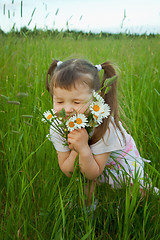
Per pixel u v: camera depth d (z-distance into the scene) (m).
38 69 2.85
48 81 1.89
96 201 1.69
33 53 3.15
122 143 1.65
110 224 1.55
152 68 3.57
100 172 1.59
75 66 1.45
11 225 1.47
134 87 3.08
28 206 1.53
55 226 1.34
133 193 1.43
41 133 2.03
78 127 1.31
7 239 1.39
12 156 1.84
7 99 1.35
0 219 1.67
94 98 1.40
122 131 1.71
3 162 1.99
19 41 3.04
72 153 1.61
